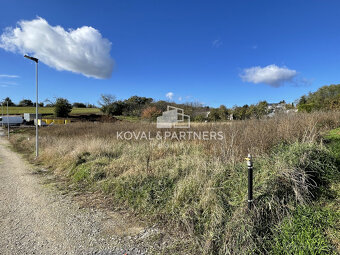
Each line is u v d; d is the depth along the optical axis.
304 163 3.01
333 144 3.96
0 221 3.11
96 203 3.80
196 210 2.91
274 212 2.42
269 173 2.96
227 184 3.22
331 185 2.78
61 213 3.38
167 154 5.91
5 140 19.33
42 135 15.66
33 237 2.65
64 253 2.31
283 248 1.99
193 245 2.39
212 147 5.30
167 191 3.65
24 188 4.79
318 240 1.93
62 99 39.81
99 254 2.29
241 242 2.14
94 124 17.02
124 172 4.78
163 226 2.89
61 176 5.88
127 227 2.91
